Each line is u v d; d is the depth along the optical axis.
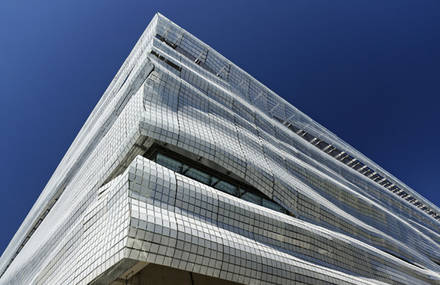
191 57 44.97
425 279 42.56
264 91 56.19
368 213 50.78
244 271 22.31
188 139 27.56
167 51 38.75
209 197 24.39
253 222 26.05
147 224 19.20
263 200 33.16
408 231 59.31
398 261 39.88
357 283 29.62
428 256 59.59
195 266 20.16
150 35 42.06
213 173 30.62
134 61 42.34
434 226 80.44
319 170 50.50
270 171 33.56
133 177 21.41
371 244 41.66
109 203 22.52
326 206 38.88
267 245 25.67
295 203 34.00
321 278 26.88
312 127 66.25
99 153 34.09
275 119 54.59
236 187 31.72
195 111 32.03
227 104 39.47
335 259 30.83
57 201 57.06
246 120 40.25
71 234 26.41
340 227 38.41
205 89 37.78
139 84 33.75
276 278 23.81
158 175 22.56
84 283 20.09
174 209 21.88
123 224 19.22
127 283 23.97
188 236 20.55
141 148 27.22
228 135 33.12
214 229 22.80
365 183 65.88
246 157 31.73
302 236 29.12
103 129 39.84
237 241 23.34
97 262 19.64
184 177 24.38
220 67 48.78
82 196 32.81
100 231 21.56
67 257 24.94
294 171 40.59
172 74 33.81
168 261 19.16
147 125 25.91
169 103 30.06
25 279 41.53
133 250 18.06
